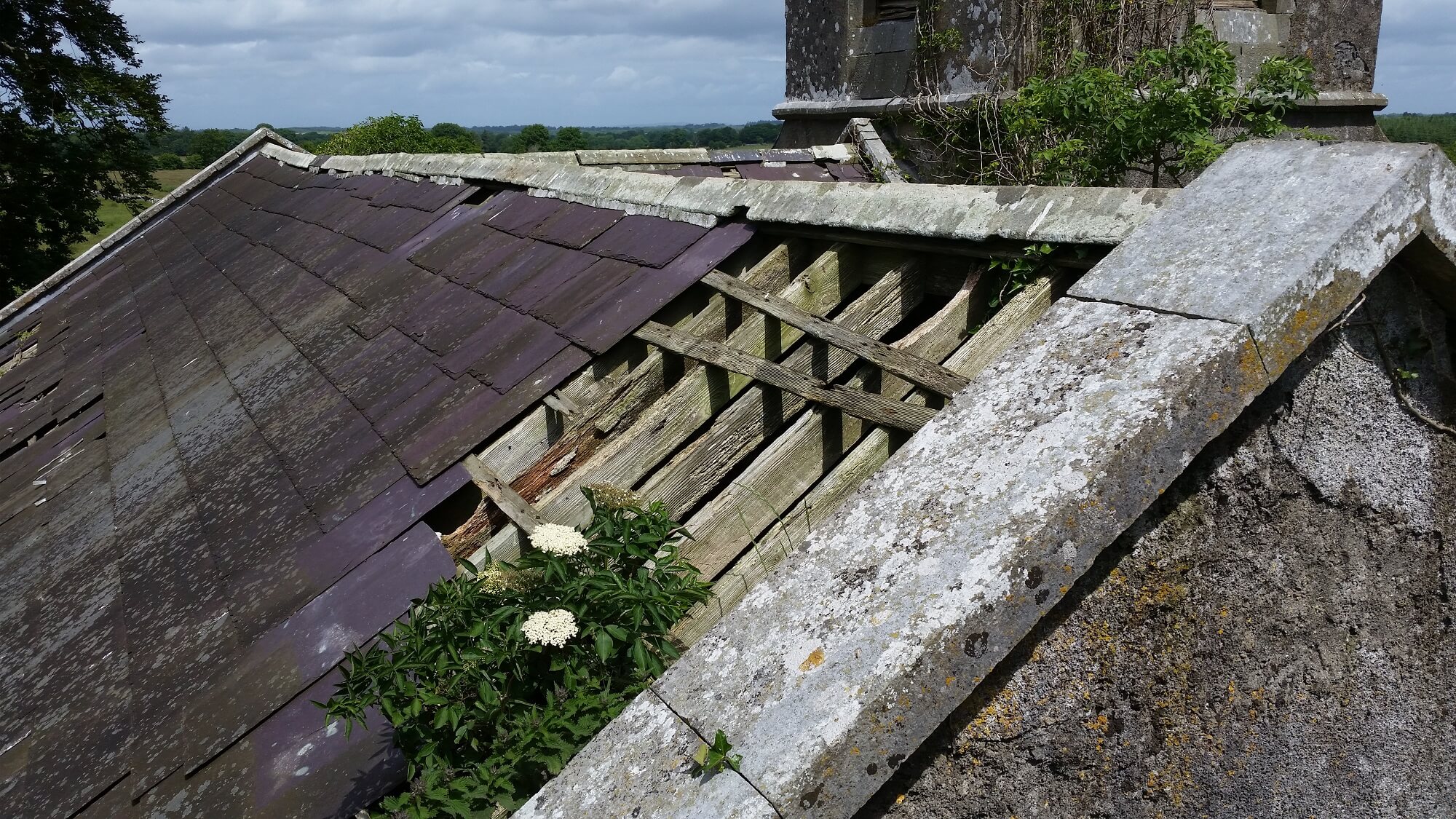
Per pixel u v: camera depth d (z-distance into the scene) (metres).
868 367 2.49
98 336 7.15
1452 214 1.78
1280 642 1.90
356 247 5.99
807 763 1.31
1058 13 7.65
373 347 4.15
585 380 3.07
